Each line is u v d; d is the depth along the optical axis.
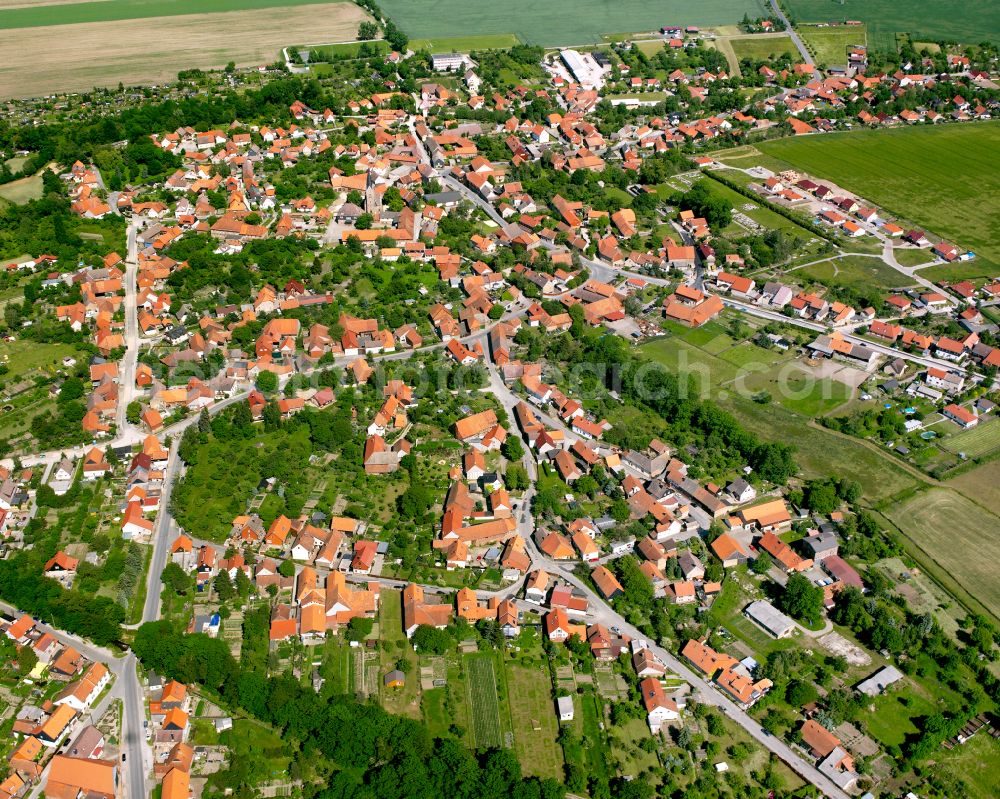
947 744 179.25
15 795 172.00
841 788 170.62
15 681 193.88
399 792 167.62
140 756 177.75
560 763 176.88
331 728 176.12
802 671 193.62
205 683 190.50
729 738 180.50
